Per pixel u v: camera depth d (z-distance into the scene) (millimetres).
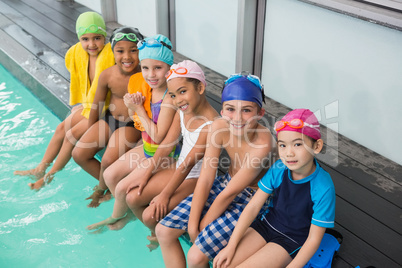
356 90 2906
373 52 2719
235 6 3535
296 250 1931
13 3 5770
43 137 3443
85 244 2539
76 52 2947
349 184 2617
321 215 1853
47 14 5387
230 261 1927
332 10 2805
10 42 4609
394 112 2729
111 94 2834
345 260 2088
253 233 2025
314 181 1885
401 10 2559
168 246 2160
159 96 2436
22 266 2395
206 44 4035
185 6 4105
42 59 4234
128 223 2639
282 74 3426
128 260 2434
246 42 3549
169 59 2363
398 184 2611
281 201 1973
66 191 2914
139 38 2582
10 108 3859
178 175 2254
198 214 2129
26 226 2652
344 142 3023
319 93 3176
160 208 2246
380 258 2094
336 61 2963
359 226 2291
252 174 2068
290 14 3170
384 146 2861
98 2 5281
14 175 3012
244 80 1999
